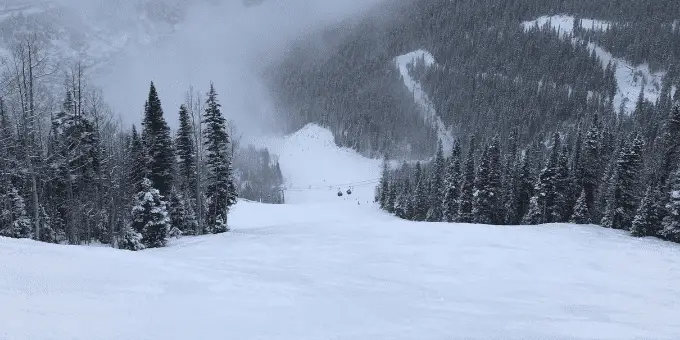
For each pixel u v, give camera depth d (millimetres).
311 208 93688
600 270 16188
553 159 45938
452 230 24938
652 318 9312
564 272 15562
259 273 12203
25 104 23828
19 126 28828
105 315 6820
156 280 9758
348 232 23969
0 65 23750
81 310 6934
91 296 7863
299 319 7539
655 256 19406
